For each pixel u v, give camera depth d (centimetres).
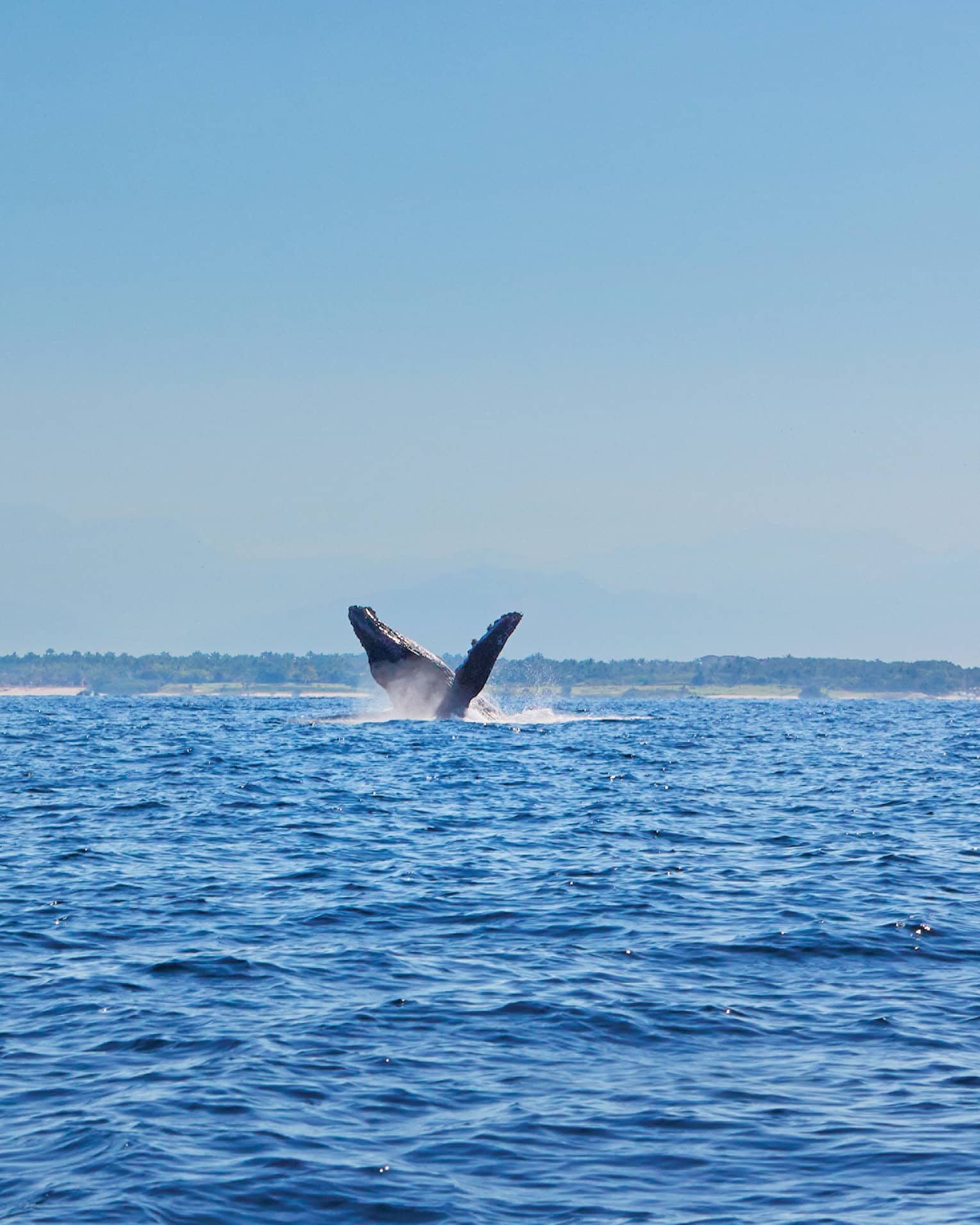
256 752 18588
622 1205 3581
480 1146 3956
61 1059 4722
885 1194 3638
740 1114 4219
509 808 12044
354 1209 3550
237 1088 4412
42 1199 3581
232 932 6712
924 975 5938
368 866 8700
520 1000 5478
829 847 9725
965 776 16062
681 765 17250
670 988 5684
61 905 7362
